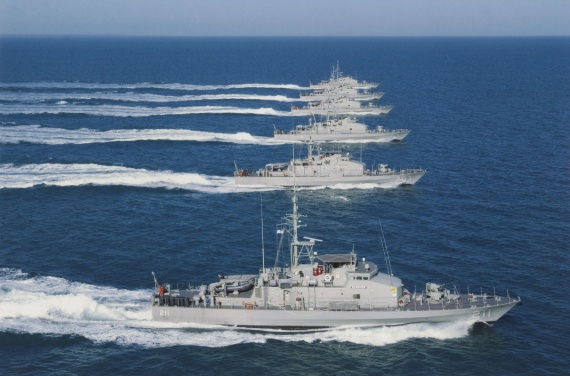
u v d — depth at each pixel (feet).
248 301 315.58
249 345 300.61
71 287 351.87
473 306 316.19
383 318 312.50
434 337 307.17
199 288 339.36
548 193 526.98
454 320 317.63
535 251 407.64
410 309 313.53
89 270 376.68
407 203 510.58
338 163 558.56
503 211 484.74
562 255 400.88
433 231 445.78
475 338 306.35
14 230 439.63
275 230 449.89
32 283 355.56
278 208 500.74
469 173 593.01
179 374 278.26
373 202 515.09
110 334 305.73
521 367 283.79
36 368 278.87
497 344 301.22
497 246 416.46
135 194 527.40
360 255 405.18
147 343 300.20
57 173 578.25
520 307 335.67
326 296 315.78
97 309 323.16
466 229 448.65
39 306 321.93
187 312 313.53
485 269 382.01
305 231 448.24
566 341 303.89
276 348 298.76
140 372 279.08
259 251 411.75
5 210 481.05
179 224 458.91
